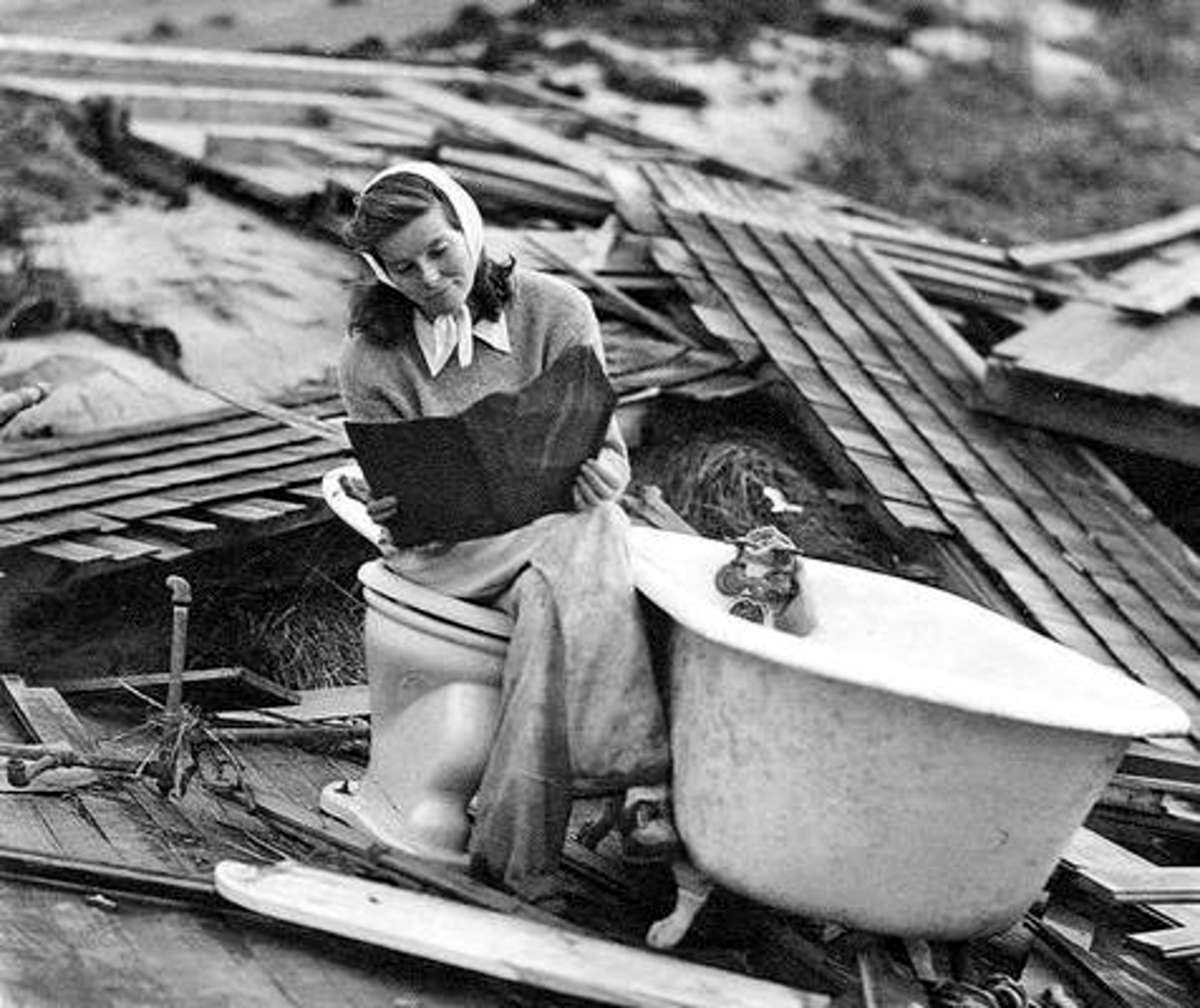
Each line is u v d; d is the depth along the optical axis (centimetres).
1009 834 679
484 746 736
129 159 1416
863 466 1156
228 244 1338
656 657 727
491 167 1515
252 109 1571
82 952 671
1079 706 659
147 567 984
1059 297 1530
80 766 796
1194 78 2184
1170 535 1172
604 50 1927
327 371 1230
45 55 1542
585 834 800
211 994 657
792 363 1245
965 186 1859
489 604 735
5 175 1358
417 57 1861
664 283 1351
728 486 1162
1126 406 1212
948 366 1312
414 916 684
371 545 1040
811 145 1844
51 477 1008
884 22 2097
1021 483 1188
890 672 651
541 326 746
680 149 1692
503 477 718
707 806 702
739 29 2005
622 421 1180
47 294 1237
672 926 713
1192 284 1345
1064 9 2262
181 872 732
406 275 722
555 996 680
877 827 675
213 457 1048
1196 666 1033
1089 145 1977
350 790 783
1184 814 899
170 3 1825
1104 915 812
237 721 908
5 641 943
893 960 714
